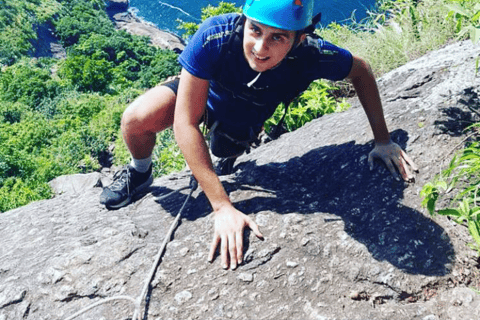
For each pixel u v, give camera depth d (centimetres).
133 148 278
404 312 215
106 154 3875
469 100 298
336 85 516
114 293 231
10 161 3450
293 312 217
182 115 229
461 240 237
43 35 7762
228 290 225
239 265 232
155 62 6919
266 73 225
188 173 350
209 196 237
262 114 251
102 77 5991
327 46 234
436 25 473
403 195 259
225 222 236
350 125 338
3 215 332
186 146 230
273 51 207
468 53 348
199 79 223
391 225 245
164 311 222
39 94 5256
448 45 415
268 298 222
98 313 224
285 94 238
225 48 217
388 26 575
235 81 229
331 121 372
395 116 309
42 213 318
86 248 252
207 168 233
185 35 4116
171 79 264
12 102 5134
